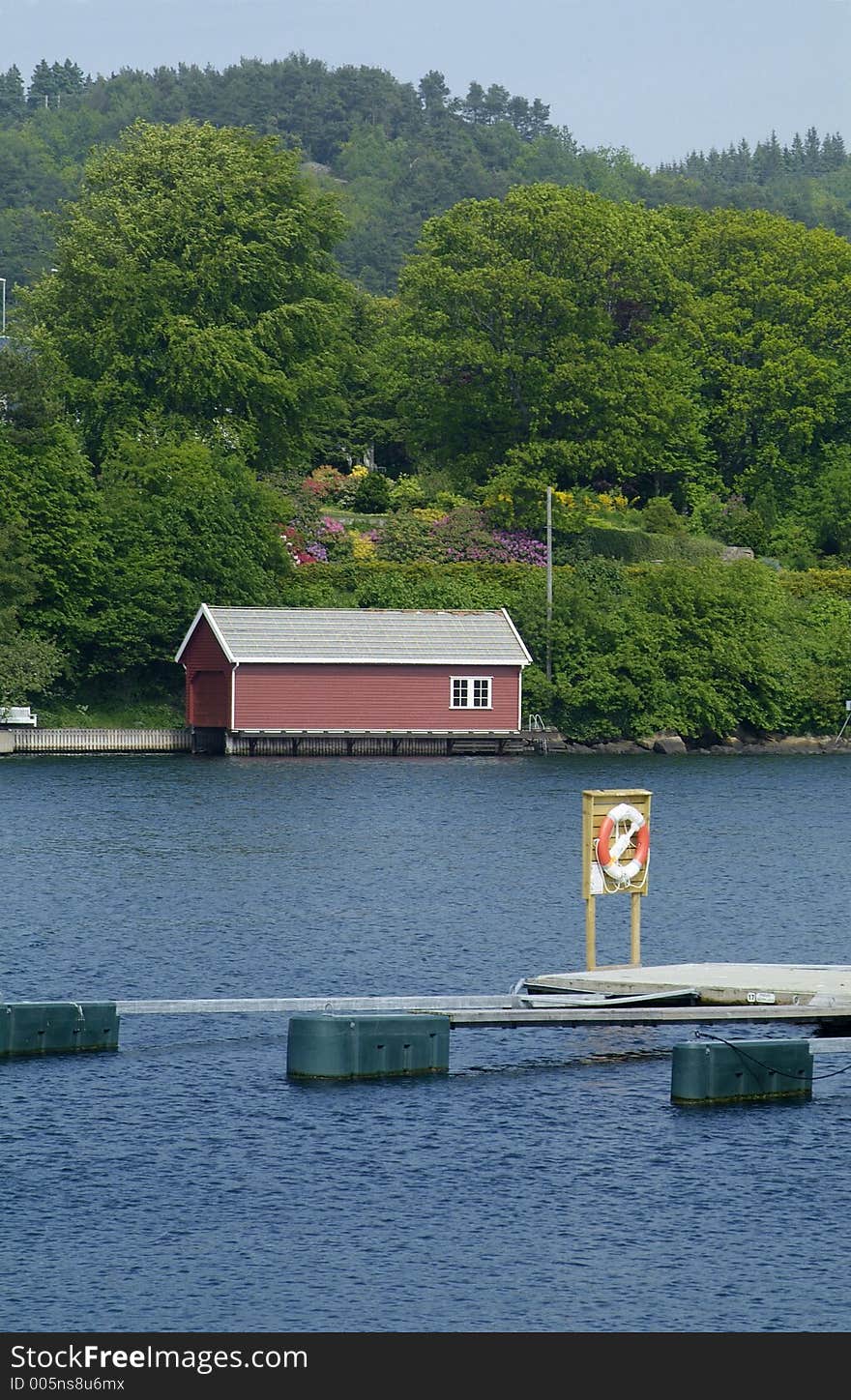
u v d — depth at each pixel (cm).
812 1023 10269
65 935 12281
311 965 11456
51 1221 7012
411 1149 7894
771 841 18138
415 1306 6391
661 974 10119
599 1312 6372
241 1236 6912
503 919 13300
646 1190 7406
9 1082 8819
